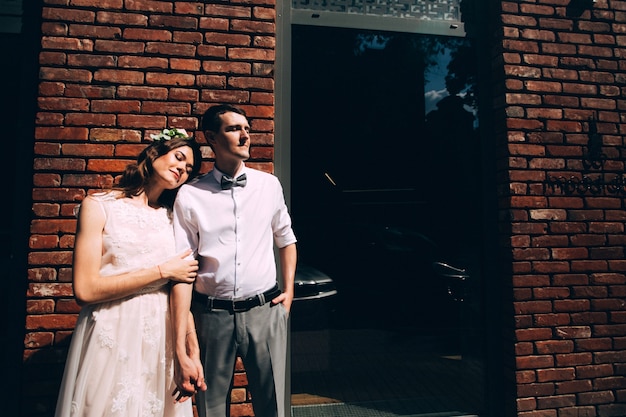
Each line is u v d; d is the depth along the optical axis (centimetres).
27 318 231
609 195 301
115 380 155
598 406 284
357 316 311
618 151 306
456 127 325
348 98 316
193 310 183
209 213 182
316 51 312
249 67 265
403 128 326
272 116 265
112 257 160
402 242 319
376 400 305
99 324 156
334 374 304
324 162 308
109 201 165
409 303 317
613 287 294
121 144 248
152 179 175
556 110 301
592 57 310
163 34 257
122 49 251
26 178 259
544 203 292
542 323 283
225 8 265
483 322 310
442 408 308
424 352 313
